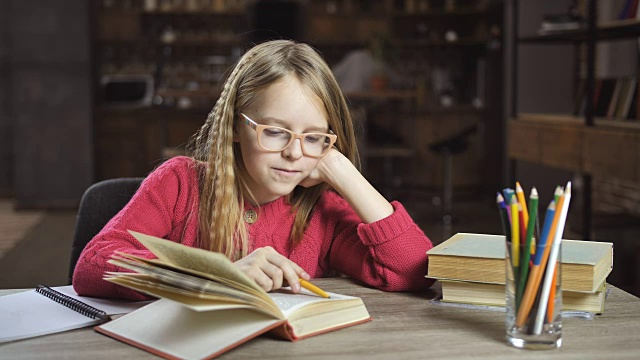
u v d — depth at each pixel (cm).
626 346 108
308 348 108
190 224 151
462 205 711
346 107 145
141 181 180
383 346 109
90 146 713
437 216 636
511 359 103
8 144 808
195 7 821
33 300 132
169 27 823
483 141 772
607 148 395
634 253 435
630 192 503
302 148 134
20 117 703
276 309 109
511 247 107
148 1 816
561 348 107
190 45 834
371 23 857
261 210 151
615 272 400
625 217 493
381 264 142
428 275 132
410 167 804
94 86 734
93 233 176
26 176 709
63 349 108
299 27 850
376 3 857
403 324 119
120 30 820
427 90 842
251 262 124
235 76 141
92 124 712
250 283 107
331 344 109
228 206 143
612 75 535
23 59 697
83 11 700
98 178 746
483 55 817
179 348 105
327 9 855
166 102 802
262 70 135
